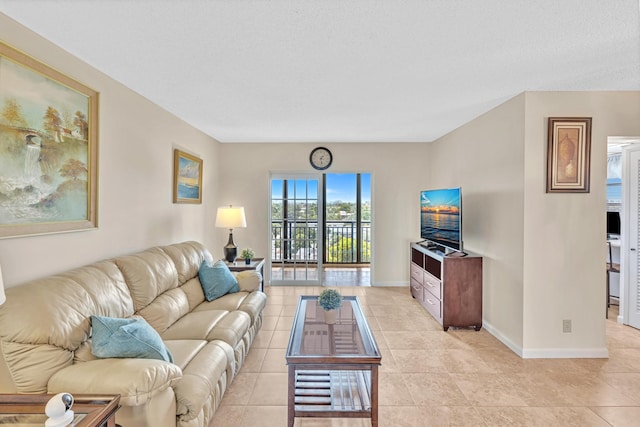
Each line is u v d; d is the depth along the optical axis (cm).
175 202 348
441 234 382
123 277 221
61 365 148
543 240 279
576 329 281
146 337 166
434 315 367
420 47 197
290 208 530
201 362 189
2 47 156
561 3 153
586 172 278
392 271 521
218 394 197
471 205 371
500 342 312
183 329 234
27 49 172
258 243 520
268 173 515
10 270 162
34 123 174
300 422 200
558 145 276
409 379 246
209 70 231
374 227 518
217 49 200
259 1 151
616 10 158
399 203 516
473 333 334
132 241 269
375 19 167
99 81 228
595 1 151
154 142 305
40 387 141
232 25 172
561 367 264
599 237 279
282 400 219
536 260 279
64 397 112
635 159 337
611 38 186
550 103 276
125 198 259
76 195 205
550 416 205
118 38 185
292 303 434
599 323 280
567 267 279
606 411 210
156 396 146
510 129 296
